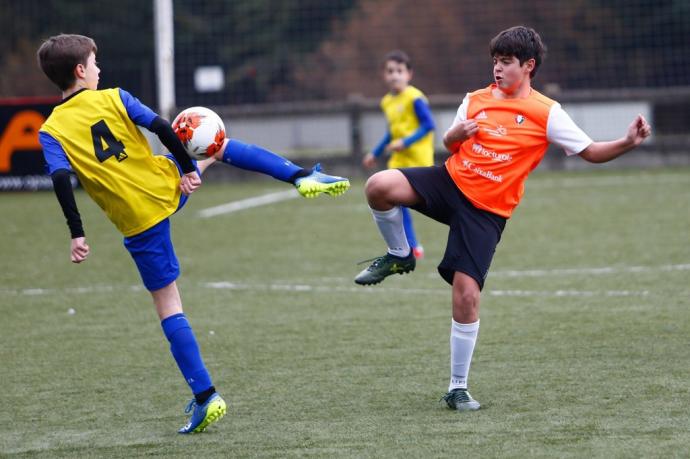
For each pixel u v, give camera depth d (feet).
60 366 58.90
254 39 273.54
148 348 63.31
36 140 160.25
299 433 44.37
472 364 56.29
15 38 230.07
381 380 53.78
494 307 72.54
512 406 47.60
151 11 276.41
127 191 45.24
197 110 48.16
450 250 48.16
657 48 227.20
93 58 47.06
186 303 78.13
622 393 49.03
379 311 72.95
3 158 160.66
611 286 78.95
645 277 82.07
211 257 100.32
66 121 45.34
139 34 276.41
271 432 44.75
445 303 75.25
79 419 47.98
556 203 133.49
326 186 47.06
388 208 49.93
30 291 84.94
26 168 160.66
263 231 117.39
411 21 253.85
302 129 182.29
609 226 111.45
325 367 57.06
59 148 44.98
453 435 43.09
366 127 182.50
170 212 46.26
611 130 183.32
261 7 273.33
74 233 44.19
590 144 47.67
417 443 42.09
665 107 185.37
